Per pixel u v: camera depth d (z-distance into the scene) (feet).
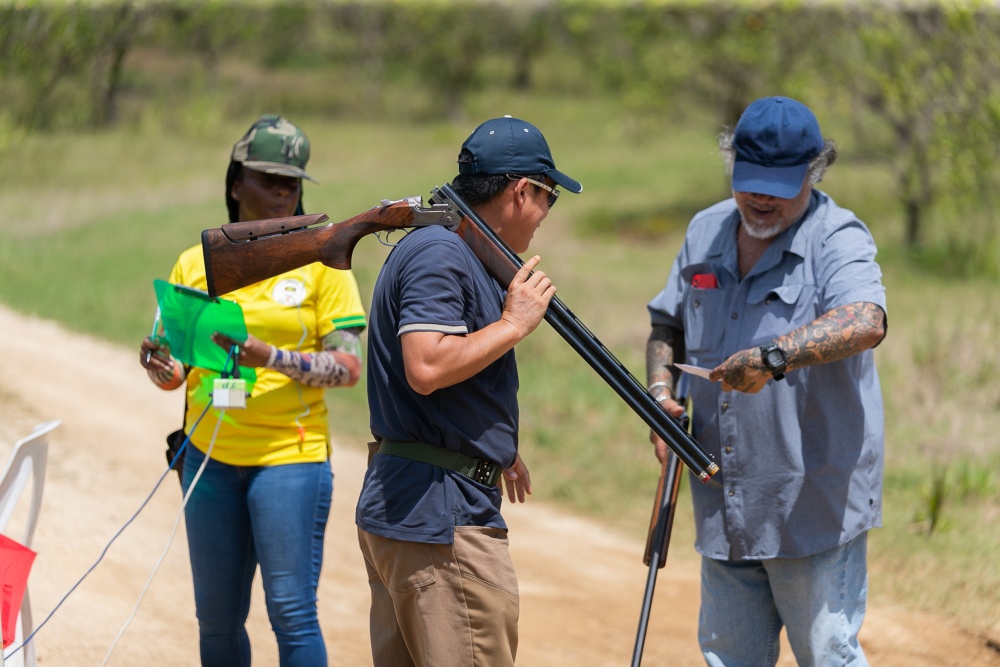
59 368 96.89
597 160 309.01
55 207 189.98
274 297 38.70
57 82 270.05
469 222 31.60
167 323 36.11
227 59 431.02
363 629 53.88
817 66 187.21
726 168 37.55
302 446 37.88
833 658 36.70
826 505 36.04
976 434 85.40
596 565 67.10
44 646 45.75
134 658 46.37
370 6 396.37
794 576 36.63
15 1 248.73
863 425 36.32
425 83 414.21
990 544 66.74
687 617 59.36
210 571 38.17
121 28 274.16
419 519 31.19
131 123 284.61
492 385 31.99
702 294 37.76
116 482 69.51
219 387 34.88
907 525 69.92
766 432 36.19
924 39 169.68
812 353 33.01
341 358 38.27
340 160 287.48
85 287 132.16
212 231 33.94
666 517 38.86
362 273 145.18
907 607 58.95
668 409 38.73
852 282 34.81
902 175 181.98
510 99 439.63
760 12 193.47
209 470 37.91
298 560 37.27
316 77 449.89
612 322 130.62
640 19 216.54
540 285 31.19
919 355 101.40
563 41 382.42
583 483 82.43
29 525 34.22
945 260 168.86
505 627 31.78
